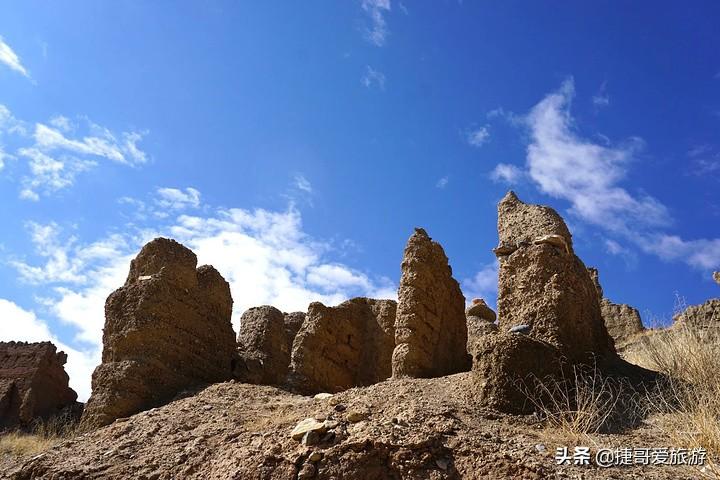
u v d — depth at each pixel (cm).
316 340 1678
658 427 955
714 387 1008
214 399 1338
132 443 1142
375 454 894
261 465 926
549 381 1041
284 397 1379
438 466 873
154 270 1584
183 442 1105
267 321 1945
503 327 1208
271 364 1884
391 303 1919
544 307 1159
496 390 1029
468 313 2512
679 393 1023
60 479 1046
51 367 1875
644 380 1119
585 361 1134
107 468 1057
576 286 1192
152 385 1435
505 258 1259
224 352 1677
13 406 1777
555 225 1248
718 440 866
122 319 1500
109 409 1362
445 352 1430
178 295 1572
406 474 866
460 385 1127
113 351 1472
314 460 907
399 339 1360
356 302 1930
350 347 1828
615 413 1015
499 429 962
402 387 1158
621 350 1712
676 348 1181
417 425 959
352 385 1795
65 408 1819
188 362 1547
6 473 1116
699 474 817
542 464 840
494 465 848
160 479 1008
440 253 1500
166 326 1513
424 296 1404
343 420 998
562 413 969
